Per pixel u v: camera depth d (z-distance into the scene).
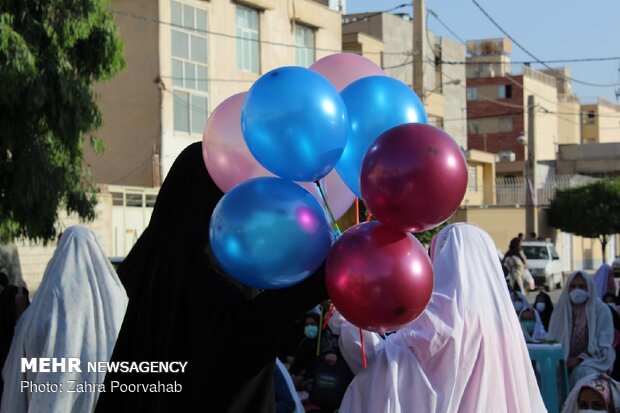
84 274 4.16
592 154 57.81
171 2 21.88
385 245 2.61
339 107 2.80
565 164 56.12
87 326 4.07
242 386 2.67
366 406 3.98
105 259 4.27
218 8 23.31
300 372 6.81
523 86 57.59
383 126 3.07
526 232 35.16
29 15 11.29
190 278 2.80
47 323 4.02
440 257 4.27
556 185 42.47
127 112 21.77
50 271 4.19
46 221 11.50
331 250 2.66
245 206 2.59
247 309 2.63
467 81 60.72
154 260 3.02
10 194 11.20
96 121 11.91
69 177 11.73
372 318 2.61
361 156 3.08
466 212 38.47
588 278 8.11
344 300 2.61
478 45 61.44
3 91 10.76
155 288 2.91
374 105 3.09
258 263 2.56
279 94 2.72
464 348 3.98
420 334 3.96
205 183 3.05
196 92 22.61
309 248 2.59
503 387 4.07
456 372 3.95
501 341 4.10
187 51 22.38
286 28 25.83
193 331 2.74
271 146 2.73
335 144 2.80
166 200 3.09
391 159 2.59
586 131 73.19
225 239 2.60
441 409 3.89
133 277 3.16
